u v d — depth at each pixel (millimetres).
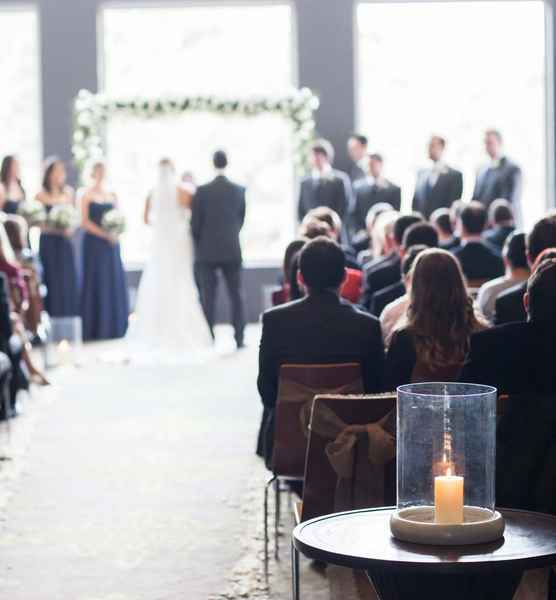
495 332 3916
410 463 3004
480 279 8859
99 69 17203
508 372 3883
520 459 3736
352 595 5008
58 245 14492
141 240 17328
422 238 7867
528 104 17297
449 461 2969
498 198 15125
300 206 15750
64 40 17078
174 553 5711
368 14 17297
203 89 17453
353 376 5020
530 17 17219
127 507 6621
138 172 17250
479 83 17297
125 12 17375
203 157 17297
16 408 9500
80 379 11539
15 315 10188
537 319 3875
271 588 5125
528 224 17375
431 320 4762
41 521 6352
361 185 15773
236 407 9812
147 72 17453
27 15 17297
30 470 7578
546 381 3848
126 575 5371
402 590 2979
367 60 17375
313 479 4445
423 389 3156
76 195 17000
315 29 17094
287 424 5035
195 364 12578
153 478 7312
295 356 5188
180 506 6621
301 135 16922
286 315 5223
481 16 17250
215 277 13852
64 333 14695
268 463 5500
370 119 17406
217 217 13664
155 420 9273
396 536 2979
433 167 15492
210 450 8109
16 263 10234
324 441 4414
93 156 16859
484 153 17344
